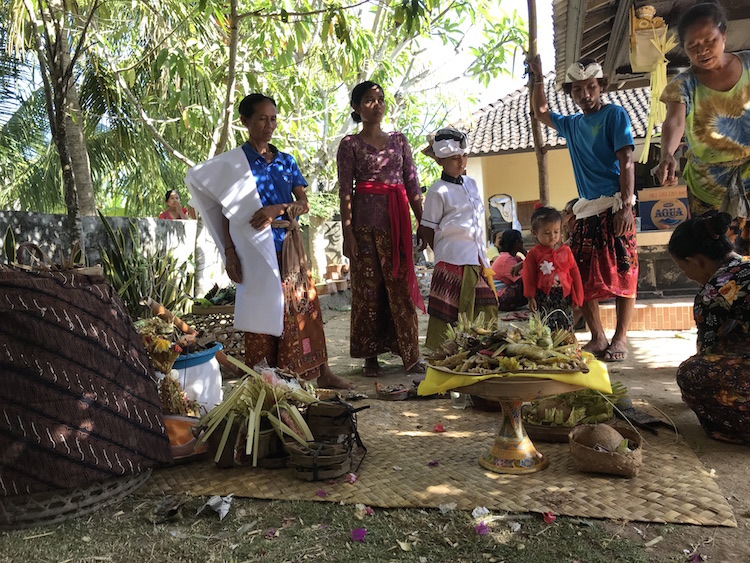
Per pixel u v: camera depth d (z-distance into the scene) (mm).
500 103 15602
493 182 14016
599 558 1908
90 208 6852
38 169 10641
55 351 2330
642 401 3574
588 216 4746
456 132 4582
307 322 4062
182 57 6535
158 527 2252
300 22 7180
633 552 1928
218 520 2293
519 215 13961
